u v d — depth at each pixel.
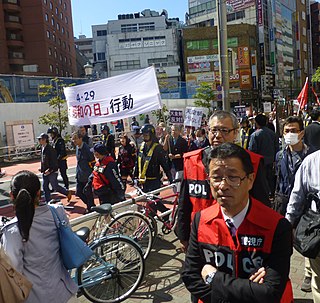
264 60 52.56
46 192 8.09
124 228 4.71
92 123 6.67
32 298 2.43
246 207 1.81
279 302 1.65
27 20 51.22
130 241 4.03
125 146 8.87
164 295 3.96
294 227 2.89
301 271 4.30
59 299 2.55
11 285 2.22
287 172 4.04
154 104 6.21
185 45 49.28
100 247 3.93
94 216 4.55
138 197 5.19
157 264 4.71
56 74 55.84
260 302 1.61
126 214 4.67
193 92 37.97
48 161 8.00
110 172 5.43
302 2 70.44
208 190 2.74
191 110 9.80
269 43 54.66
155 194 5.56
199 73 49.22
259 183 2.46
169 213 5.71
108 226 4.53
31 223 2.44
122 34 59.16
